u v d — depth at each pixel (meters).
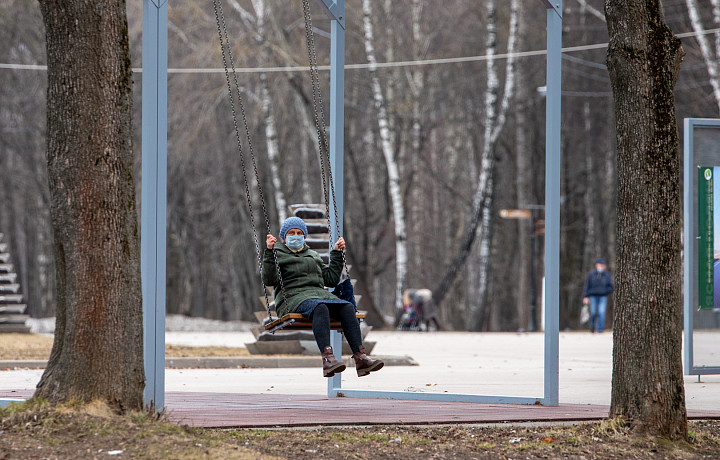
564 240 121.88
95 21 17.47
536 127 115.50
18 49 101.44
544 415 21.39
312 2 88.69
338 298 22.14
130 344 17.52
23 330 58.91
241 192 108.69
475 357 47.69
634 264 18.56
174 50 90.00
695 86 90.44
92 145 17.34
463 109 111.44
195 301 133.88
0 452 15.41
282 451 16.52
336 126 26.52
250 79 91.56
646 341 18.41
